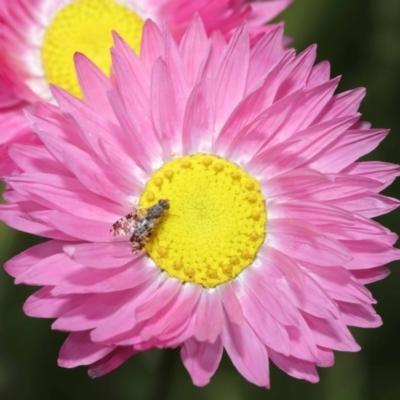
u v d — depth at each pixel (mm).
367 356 223
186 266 181
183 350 175
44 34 199
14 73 193
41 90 198
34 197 177
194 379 172
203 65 178
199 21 184
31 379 217
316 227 179
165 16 199
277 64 178
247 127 182
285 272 179
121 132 183
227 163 185
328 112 185
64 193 179
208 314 178
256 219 183
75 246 175
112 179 182
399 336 222
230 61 183
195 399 215
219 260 181
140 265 181
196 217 182
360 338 221
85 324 174
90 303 176
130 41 198
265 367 175
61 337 216
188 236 182
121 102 179
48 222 175
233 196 184
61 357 175
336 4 223
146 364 212
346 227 180
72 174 182
